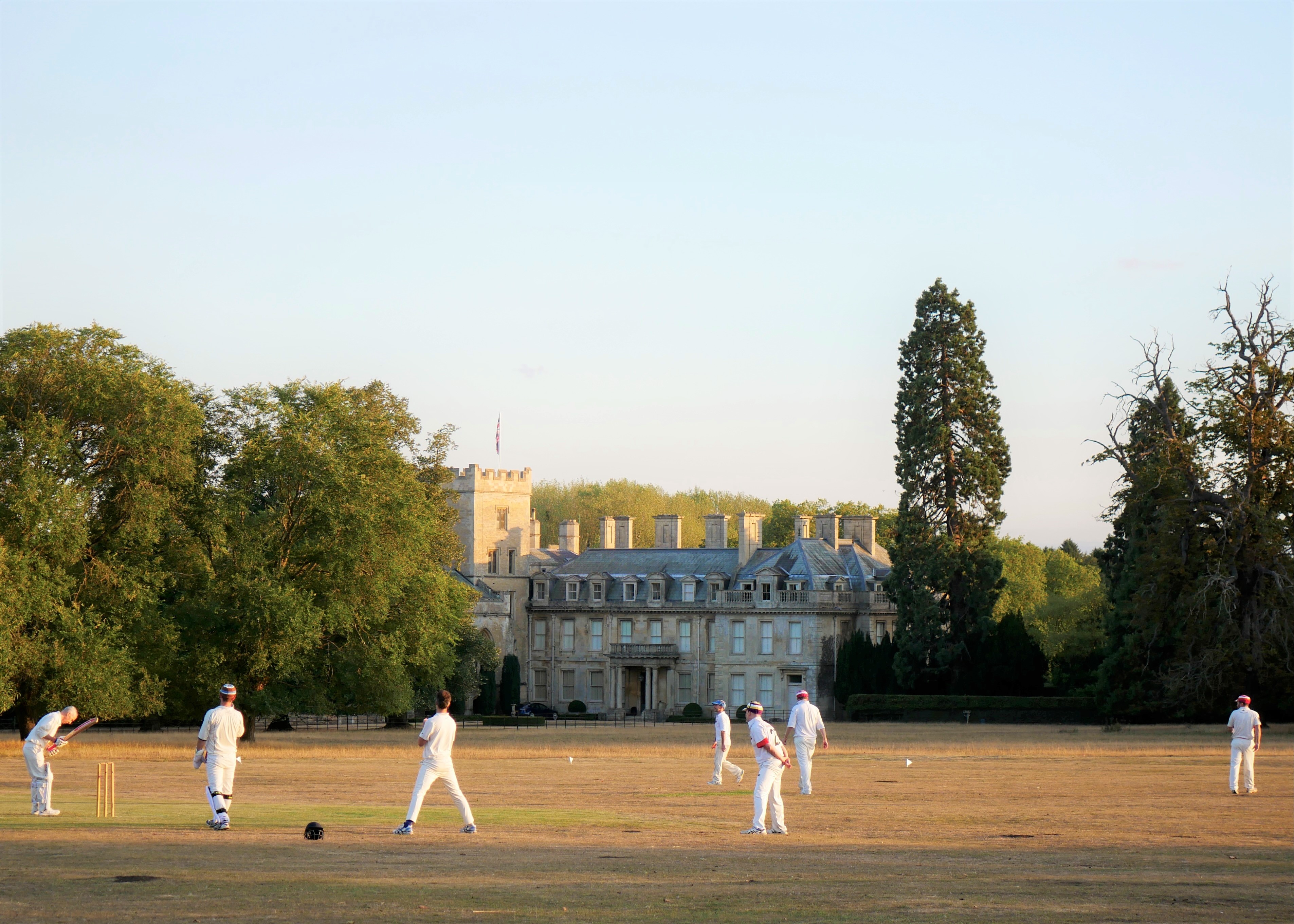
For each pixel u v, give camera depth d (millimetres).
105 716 60750
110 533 63500
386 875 20766
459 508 131750
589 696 131375
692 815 31797
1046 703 97875
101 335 64438
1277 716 84188
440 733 26172
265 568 69938
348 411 75688
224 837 25156
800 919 17656
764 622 124062
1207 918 17969
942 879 21359
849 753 59438
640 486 198625
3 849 23000
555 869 21844
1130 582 90562
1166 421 85750
